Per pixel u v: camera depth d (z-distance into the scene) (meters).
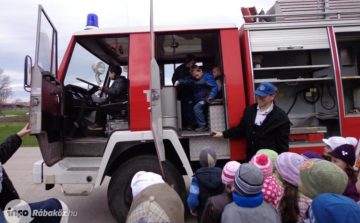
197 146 3.64
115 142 3.37
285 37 3.76
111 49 4.30
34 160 8.53
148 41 3.58
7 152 2.44
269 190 2.20
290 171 2.03
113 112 3.86
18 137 2.55
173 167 3.42
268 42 3.73
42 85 3.07
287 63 4.39
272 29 3.75
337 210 1.35
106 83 4.71
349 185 2.33
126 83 3.95
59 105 3.64
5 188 2.21
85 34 3.65
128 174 3.39
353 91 4.43
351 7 4.14
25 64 3.00
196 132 3.72
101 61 4.34
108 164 3.38
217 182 2.59
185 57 5.14
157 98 3.15
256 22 3.91
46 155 3.18
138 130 3.41
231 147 3.54
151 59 3.15
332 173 1.60
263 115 3.28
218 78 4.06
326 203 1.40
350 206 1.36
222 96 3.75
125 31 3.62
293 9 4.12
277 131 3.25
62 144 3.63
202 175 2.62
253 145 3.27
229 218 1.79
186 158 3.37
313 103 4.42
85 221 3.88
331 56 3.76
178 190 3.39
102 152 3.66
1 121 23.70
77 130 3.93
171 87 3.63
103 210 4.32
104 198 4.91
